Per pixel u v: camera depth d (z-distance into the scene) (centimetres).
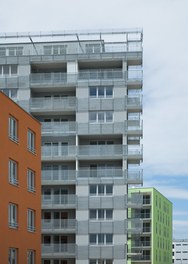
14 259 3831
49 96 6481
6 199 3700
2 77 6341
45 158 6147
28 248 4078
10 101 3844
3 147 3688
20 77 6338
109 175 6122
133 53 6375
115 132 6184
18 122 4000
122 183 6072
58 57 6394
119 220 5994
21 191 3994
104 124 6203
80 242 5969
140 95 6300
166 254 12406
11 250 3784
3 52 6625
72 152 6162
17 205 3919
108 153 6156
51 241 6147
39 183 4419
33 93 6469
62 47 6588
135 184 6281
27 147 4178
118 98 6266
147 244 10625
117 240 5950
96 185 6103
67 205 6053
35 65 6481
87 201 6050
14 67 6400
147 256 10556
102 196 6050
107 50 6431
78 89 6312
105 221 5991
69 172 6147
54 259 6056
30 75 6341
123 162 6141
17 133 3988
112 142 6328
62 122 6309
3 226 3619
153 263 10538
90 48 6594
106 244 5959
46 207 6066
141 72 6338
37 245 4281
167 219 12712
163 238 12006
